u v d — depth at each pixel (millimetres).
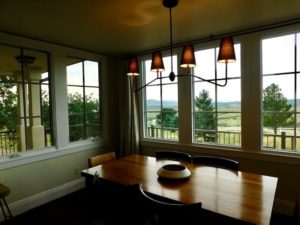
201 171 2023
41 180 2979
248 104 2814
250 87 2787
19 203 2732
